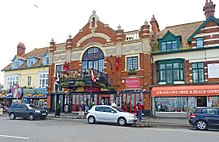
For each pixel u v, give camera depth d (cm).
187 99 2162
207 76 2138
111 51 2561
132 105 2339
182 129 1453
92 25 2742
